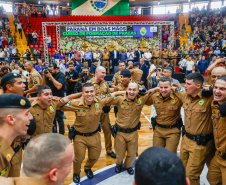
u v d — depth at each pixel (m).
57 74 4.64
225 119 2.22
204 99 2.57
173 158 0.89
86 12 20.69
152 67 8.70
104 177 3.34
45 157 1.00
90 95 2.87
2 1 21.98
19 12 21.52
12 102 1.48
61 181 1.07
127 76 3.81
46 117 2.82
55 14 21.02
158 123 3.19
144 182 0.86
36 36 16.00
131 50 12.93
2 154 1.45
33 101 2.84
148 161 0.88
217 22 20.41
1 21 17.95
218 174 2.44
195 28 19.06
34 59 13.27
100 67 3.89
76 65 11.25
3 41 15.10
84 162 3.92
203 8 22.78
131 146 3.29
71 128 3.17
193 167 2.60
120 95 3.29
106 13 20.91
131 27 14.73
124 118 3.23
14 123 1.49
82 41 15.03
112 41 15.28
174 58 12.86
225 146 2.25
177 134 3.12
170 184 0.83
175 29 19.59
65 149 1.06
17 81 2.74
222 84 2.12
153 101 3.16
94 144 3.16
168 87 2.91
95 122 3.10
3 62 9.65
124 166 3.48
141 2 23.97
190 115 2.64
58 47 14.45
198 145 2.59
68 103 2.99
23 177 0.98
